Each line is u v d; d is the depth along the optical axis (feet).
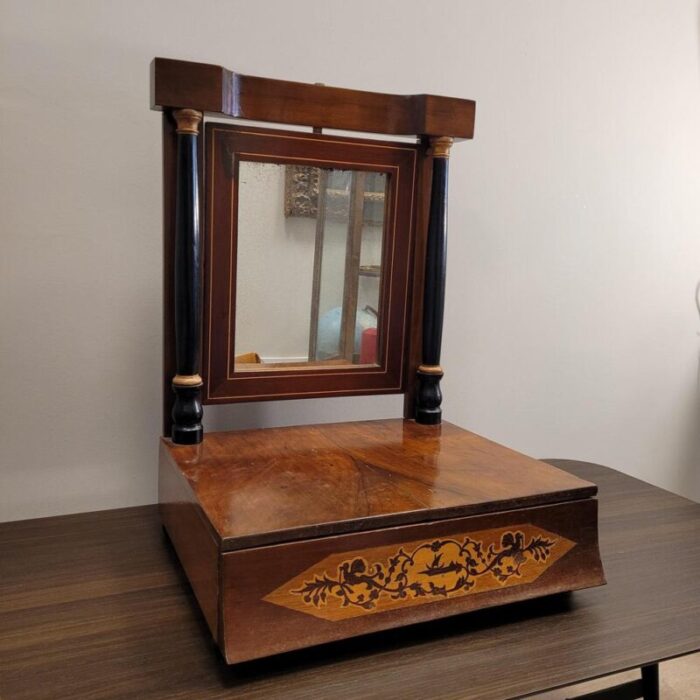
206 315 2.39
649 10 3.75
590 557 2.12
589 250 3.80
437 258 2.66
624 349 4.05
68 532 2.54
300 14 2.91
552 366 3.82
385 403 3.37
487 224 3.48
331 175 2.52
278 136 2.39
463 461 2.31
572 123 3.62
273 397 2.52
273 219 2.46
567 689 3.93
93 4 2.56
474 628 1.95
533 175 3.55
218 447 2.40
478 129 3.37
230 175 2.35
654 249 4.03
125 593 2.09
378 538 1.81
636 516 2.87
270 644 1.69
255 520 1.76
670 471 4.39
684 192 4.06
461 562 1.92
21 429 2.66
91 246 2.67
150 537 2.50
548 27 3.47
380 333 2.70
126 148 2.67
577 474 3.45
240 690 1.65
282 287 2.51
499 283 3.57
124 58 2.63
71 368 2.71
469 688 1.68
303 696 1.63
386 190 2.61
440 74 3.24
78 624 1.91
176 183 2.24
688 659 4.22
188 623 1.93
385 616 1.82
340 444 2.48
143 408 2.85
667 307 4.15
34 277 2.60
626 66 3.73
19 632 1.86
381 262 2.66
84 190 2.63
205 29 2.75
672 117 3.93
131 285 2.76
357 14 3.02
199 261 2.29
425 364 2.76
